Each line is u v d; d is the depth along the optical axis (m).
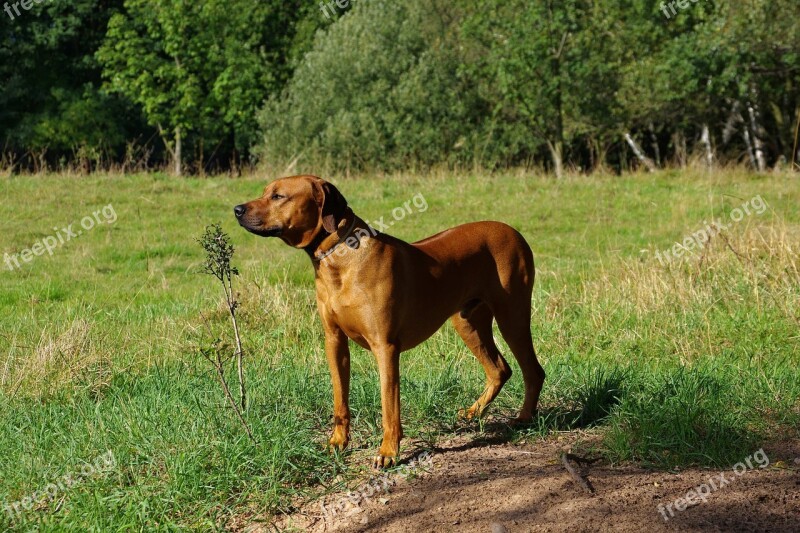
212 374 7.10
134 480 5.20
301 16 30.06
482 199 16.53
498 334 8.26
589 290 9.71
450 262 5.58
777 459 5.23
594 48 22.84
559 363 7.44
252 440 5.28
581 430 5.94
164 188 17.11
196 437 5.38
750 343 7.81
